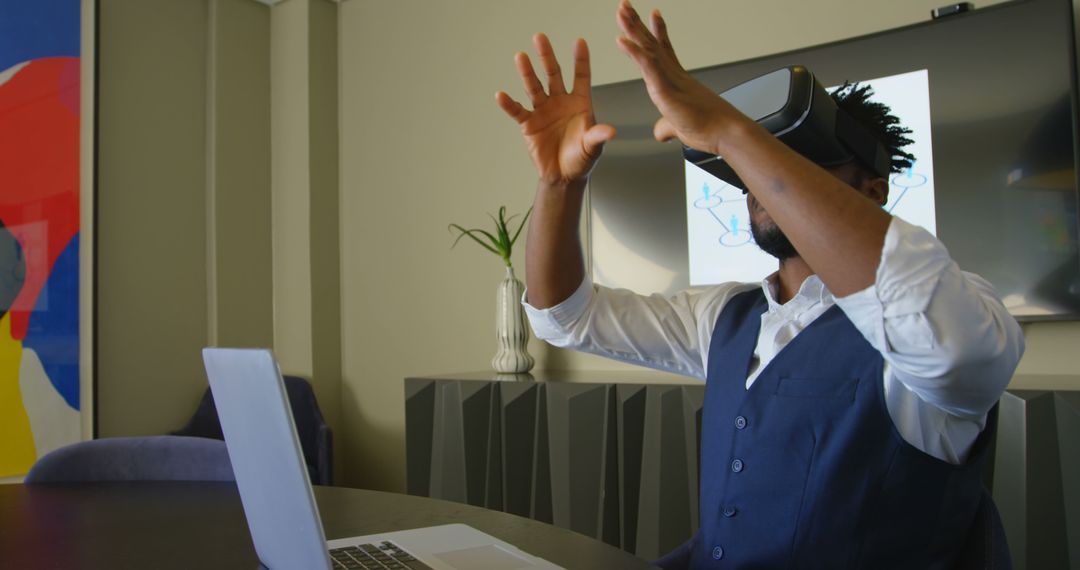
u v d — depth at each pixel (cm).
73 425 302
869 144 101
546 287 121
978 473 98
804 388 103
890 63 232
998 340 74
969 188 219
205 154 355
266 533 88
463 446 269
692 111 78
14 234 289
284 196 371
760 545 101
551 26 313
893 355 75
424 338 347
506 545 103
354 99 373
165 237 339
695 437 226
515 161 322
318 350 362
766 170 76
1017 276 212
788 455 101
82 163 310
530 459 258
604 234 287
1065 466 179
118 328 321
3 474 283
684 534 228
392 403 356
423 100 350
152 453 158
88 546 107
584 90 107
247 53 368
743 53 268
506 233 299
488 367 328
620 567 93
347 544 103
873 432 96
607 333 129
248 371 77
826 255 75
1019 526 181
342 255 375
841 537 96
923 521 95
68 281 304
